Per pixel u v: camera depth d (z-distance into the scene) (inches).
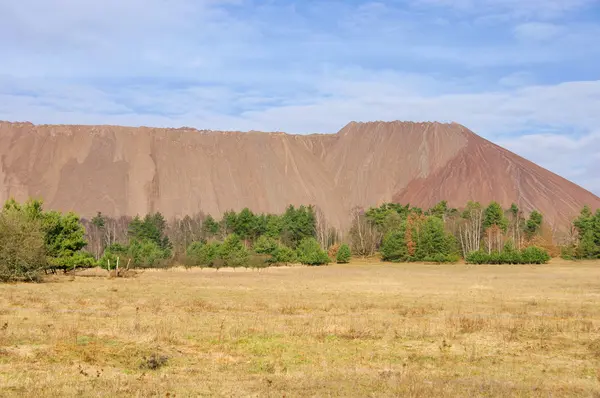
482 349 931.3
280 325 1130.0
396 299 1797.5
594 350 927.7
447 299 1823.3
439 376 737.0
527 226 6791.3
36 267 2388.0
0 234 2295.8
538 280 2893.7
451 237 5032.0
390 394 624.4
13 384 634.2
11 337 914.1
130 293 1891.0
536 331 1120.8
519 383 704.4
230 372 733.9
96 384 640.4
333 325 1133.1
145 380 669.9
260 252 4315.9
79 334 967.0
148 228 5679.1
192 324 1126.4
